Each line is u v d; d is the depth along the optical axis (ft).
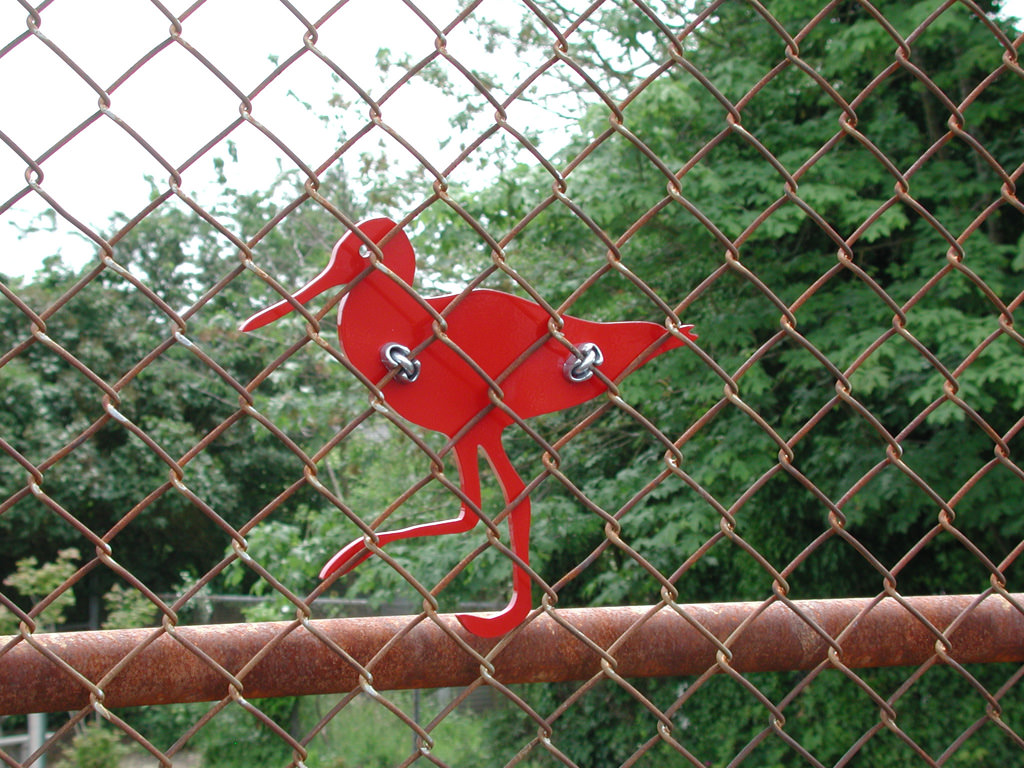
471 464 3.26
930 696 22.22
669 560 23.13
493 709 28.66
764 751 23.13
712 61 19.90
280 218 2.78
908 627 3.74
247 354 31.22
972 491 18.61
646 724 24.98
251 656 3.25
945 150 19.52
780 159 18.02
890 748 21.90
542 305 3.21
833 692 22.97
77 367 2.66
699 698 24.64
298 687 3.29
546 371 3.29
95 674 3.12
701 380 19.74
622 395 19.76
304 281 25.46
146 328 39.65
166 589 41.93
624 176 18.62
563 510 20.84
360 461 24.50
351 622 3.38
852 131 3.31
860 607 3.74
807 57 19.24
